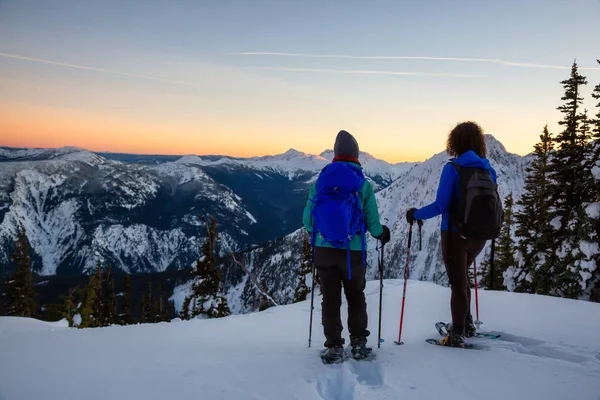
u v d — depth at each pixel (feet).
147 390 9.01
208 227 72.28
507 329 15.79
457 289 13.08
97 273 106.42
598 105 52.65
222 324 19.99
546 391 9.30
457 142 13.30
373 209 11.67
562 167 54.60
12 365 10.69
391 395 9.23
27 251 115.24
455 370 10.74
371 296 26.94
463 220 12.07
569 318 17.56
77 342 13.85
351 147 11.98
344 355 11.73
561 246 46.32
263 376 10.00
